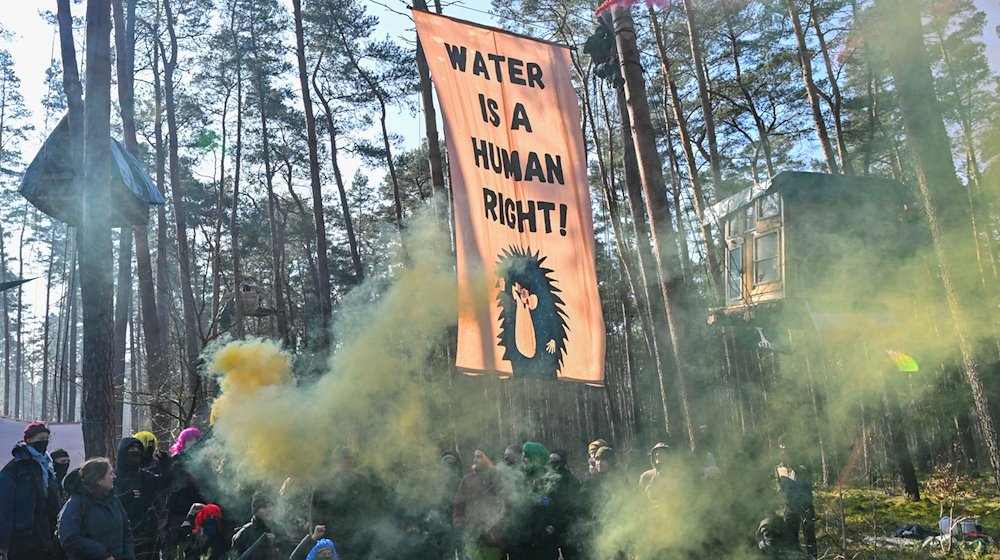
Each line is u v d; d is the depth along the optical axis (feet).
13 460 20.11
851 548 29.07
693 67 90.79
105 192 28.86
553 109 24.54
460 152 23.17
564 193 23.95
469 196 23.02
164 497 25.91
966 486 39.37
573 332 23.00
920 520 35.45
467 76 23.94
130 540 18.71
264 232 155.63
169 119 94.43
